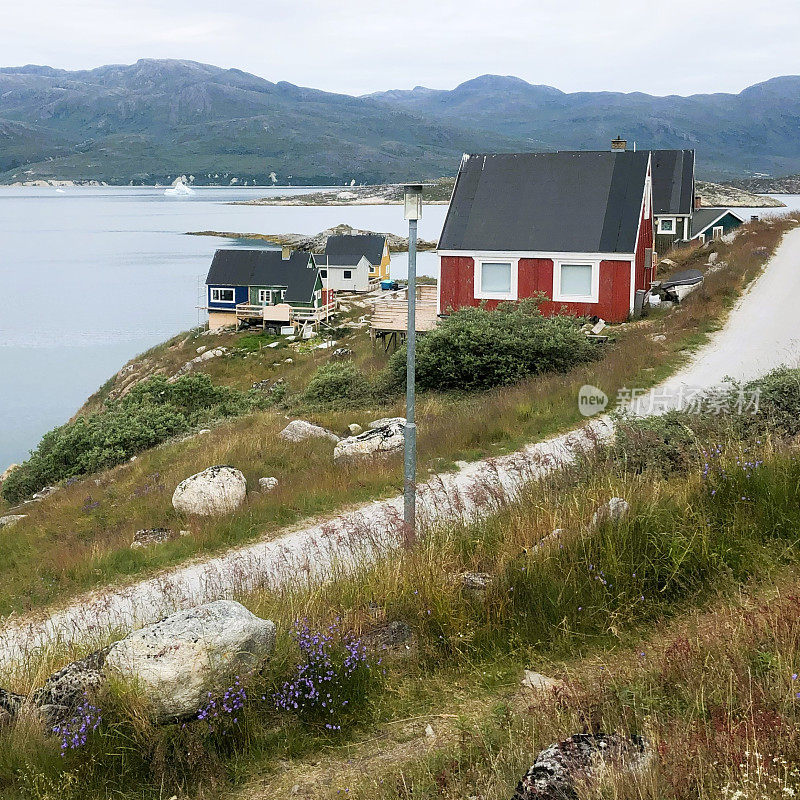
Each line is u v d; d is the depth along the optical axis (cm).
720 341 2436
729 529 784
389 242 11550
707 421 1160
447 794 515
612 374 2092
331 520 1437
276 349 4912
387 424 1927
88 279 9462
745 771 414
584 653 689
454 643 725
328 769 600
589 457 1162
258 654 686
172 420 2711
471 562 869
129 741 622
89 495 1970
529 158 3553
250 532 1441
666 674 587
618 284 3188
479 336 2433
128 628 977
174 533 1526
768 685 520
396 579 826
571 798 442
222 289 5734
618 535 795
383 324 3531
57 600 1286
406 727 635
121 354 5741
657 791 428
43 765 605
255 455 1930
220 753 628
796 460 866
